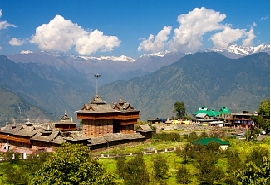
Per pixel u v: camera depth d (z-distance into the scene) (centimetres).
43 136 12738
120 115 14875
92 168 6184
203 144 11994
